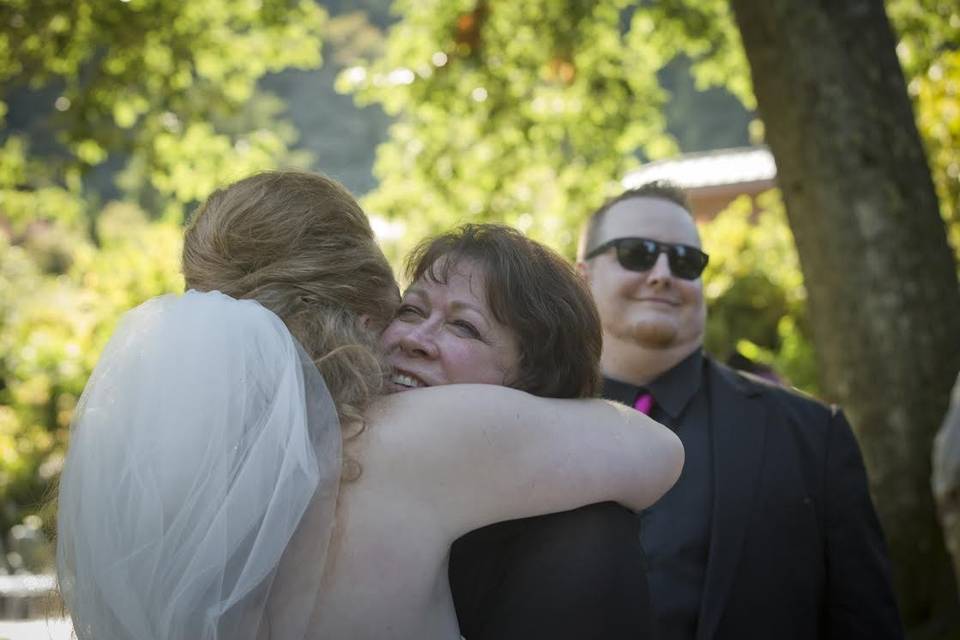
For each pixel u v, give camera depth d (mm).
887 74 6195
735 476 2734
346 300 1776
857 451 2869
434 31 10898
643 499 1752
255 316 1635
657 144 11398
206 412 1551
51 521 1774
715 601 2611
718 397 2883
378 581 1557
